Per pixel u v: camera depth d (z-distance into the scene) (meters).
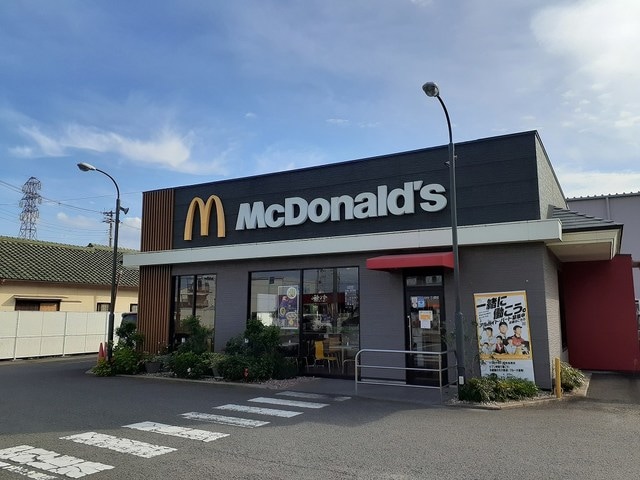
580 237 11.75
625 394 11.41
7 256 25.98
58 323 24.08
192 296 16.89
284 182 15.38
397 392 11.70
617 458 6.38
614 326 15.98
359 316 13.69
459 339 10.66
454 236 10.91
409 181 13.35
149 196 18.14
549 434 7.66
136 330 17.30
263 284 15.52
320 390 12.11
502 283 11.94
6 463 6.25
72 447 7.00
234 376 13.43
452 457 6.44
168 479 5.61
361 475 5.74
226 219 16.39
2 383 13.95
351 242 13.45
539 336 11.48
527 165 12.00
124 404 10.47
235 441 7.30
